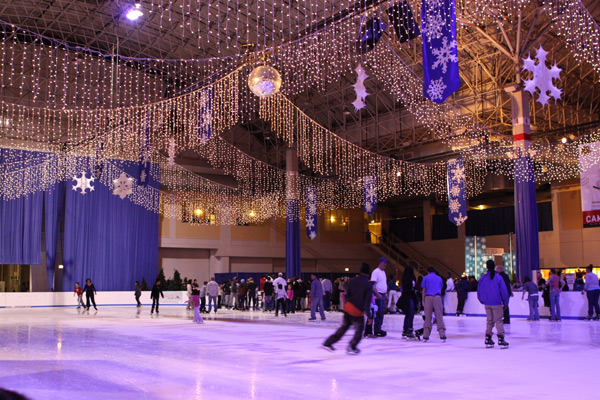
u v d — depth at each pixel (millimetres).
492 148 30859
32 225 33125
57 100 33938
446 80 10930
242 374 6863
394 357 8469
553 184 36094
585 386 5973
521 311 20078
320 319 19281
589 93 30781
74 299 33594
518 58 23875
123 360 8297
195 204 40031
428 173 36312
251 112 36375
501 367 7387
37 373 7047
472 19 23828
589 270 18000
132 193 36281
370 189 32562
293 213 37062
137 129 34188
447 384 6109
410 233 45188
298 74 30906
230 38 29719
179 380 6438
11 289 37219
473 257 31734
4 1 27844
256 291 27688
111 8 28422
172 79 35688
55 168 34000
